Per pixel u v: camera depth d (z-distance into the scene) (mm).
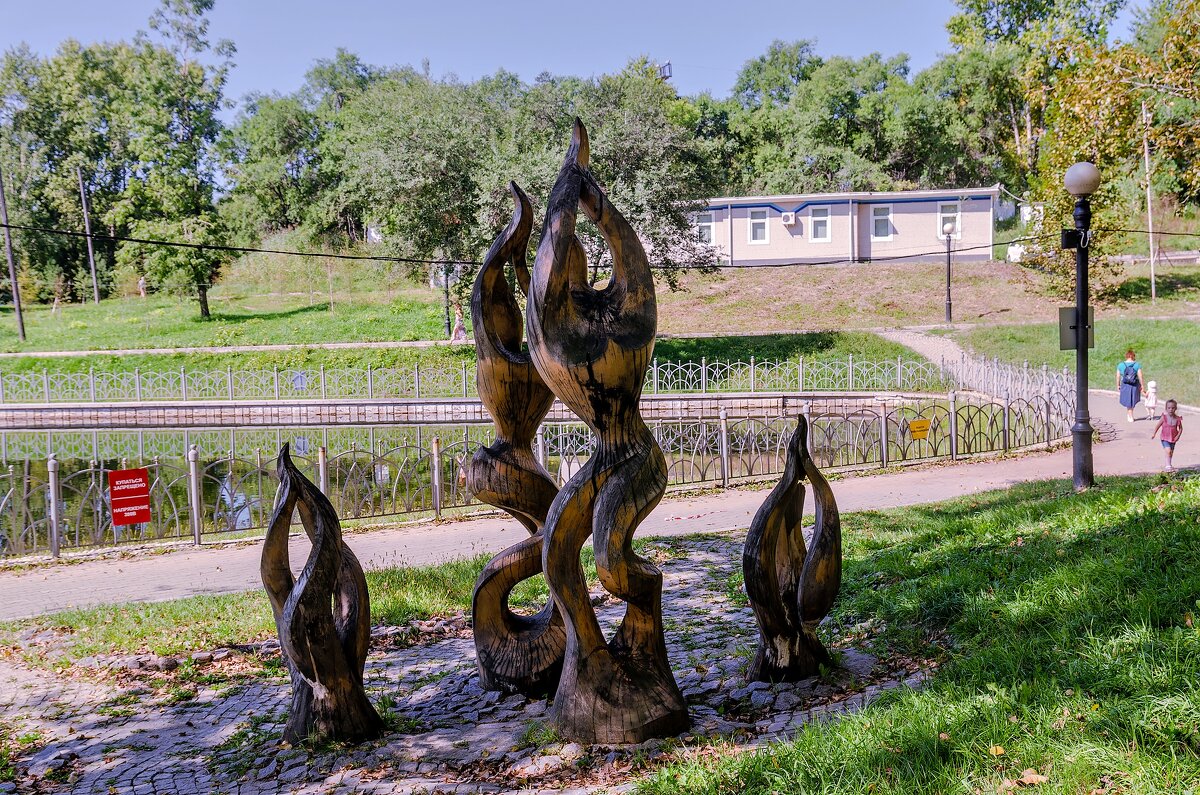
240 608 8641
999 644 5195
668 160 29500
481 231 28578
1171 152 15305
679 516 12711
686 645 6879
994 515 8953
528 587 8805
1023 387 20938
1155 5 32656
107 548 11867
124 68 55594
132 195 45094
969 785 3615
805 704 5363
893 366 27781
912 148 52281
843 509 12227
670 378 27844
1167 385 23828
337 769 4961
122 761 5395
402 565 10305
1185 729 3703
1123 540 6262
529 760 4891
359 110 41875
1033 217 33344
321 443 23344
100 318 44094
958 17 54531
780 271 39531
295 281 46062
